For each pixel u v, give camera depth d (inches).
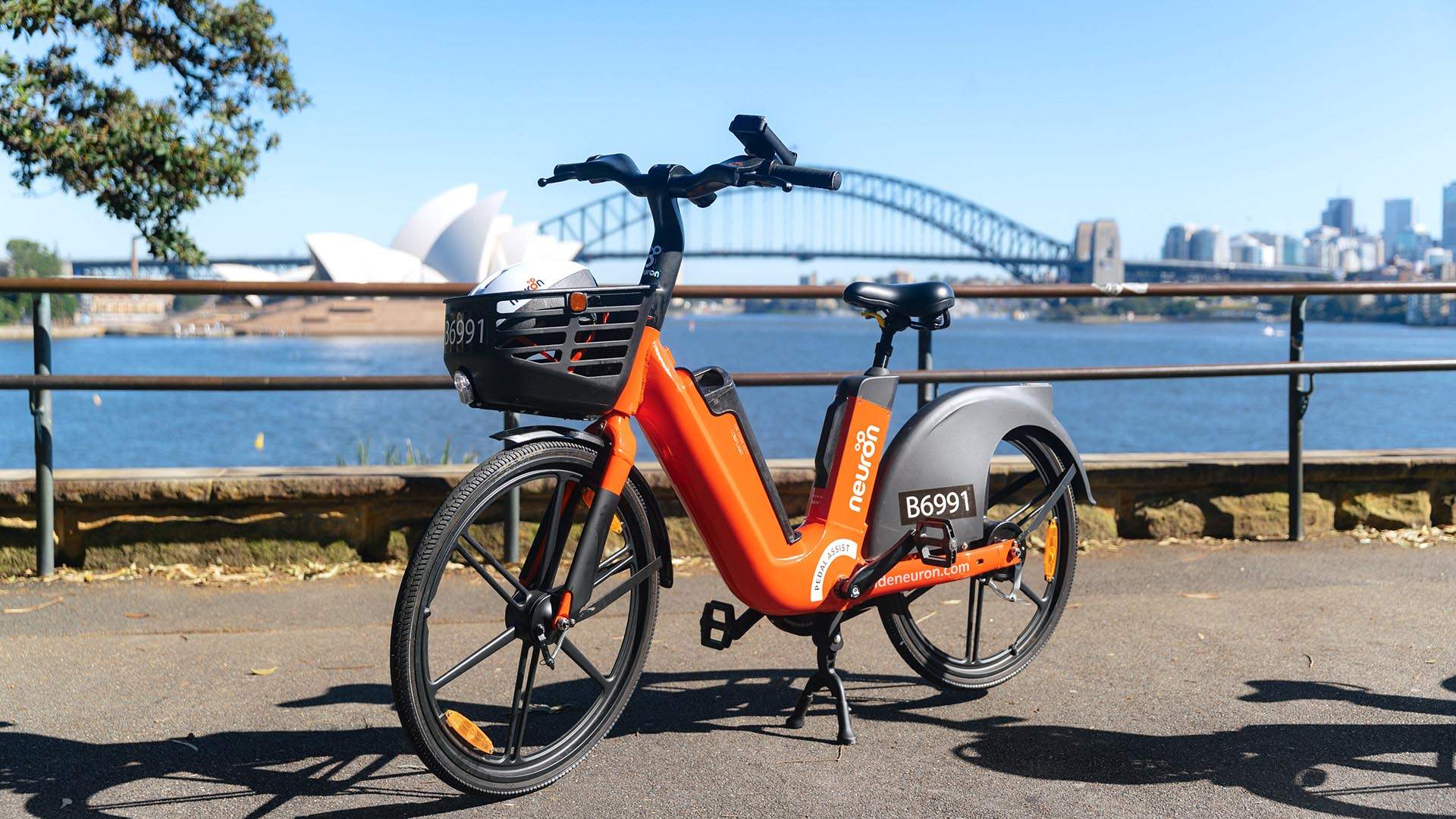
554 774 78.1
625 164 82.3
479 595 130.1
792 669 105.5
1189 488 157.9
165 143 333.4
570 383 73.7
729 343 3767.2
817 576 86.9
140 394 1712.6
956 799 75.9
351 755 84.0
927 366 145.6
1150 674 101.6
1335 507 161.5
